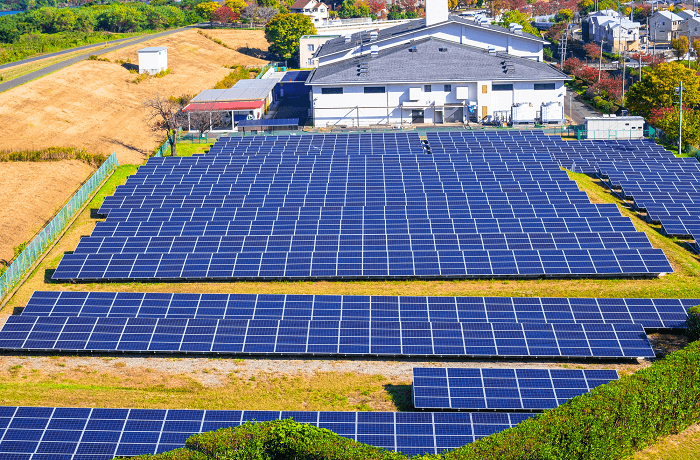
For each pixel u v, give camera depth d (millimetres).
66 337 45281
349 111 110875
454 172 75438
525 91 109375
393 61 110812
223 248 58375
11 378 42406
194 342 44469
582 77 143375
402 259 56312
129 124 108562
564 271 55000
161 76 143875
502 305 46812
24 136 95938
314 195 69812
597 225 61688
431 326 44312
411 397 39969
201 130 101000
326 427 33844
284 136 93250
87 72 137375
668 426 32719
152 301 48438
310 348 43750
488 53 112938
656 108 107750
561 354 42281
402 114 110312
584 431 29891
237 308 47531
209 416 34844
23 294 56094
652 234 64938
